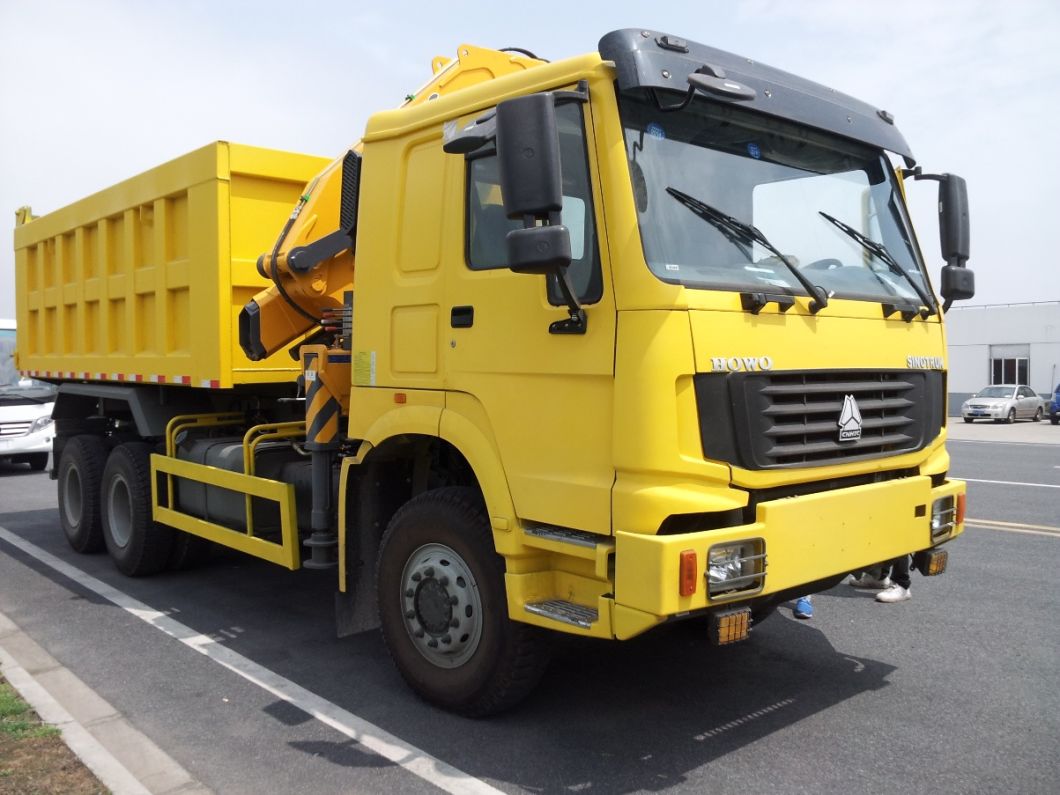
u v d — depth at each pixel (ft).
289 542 17.81
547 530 12.74
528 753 13.21
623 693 15.46
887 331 13.97
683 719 14.37
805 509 12.17
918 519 14.07
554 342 12.49
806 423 12.51
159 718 14.76
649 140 12.28
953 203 15.84
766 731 13.89
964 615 19.81
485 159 13.66
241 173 20.56
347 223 18.89
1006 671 16.40
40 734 13.78
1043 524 30.12
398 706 15.11
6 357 49.16
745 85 12.87
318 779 12.56
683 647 17.79
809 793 11.94
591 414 12.10
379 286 15.42
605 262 11.91
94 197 25.63
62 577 24.59
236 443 21.62
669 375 11.35
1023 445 66.90
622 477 11.66
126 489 24.54
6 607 21.59
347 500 16.10
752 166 13.37
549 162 10.89
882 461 13.71
